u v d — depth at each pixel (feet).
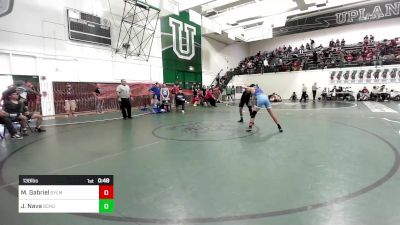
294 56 69.56
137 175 9.66
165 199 7.52
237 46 80.48
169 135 17.72
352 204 6.89
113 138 17.06
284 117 26.37
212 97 45.78
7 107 17.94
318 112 30.58
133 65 44.16
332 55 62.44
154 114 32.96
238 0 50.55
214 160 11.41
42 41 31.48
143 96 45.50
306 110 33.45
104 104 38.73
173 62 53.62
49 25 32.12
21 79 29.71
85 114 34.60
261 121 23.73
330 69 59.21
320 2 42.78
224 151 12.96
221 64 72.02
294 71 64.44
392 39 59.31
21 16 29.32
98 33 38.04
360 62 55.36
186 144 14.80
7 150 14.16
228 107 43.19
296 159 11.24
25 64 30.09
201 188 8.27
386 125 19.95
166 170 10.18
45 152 13.53
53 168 10.74
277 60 72.33
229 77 71.20
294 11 53.21
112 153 13.08
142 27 45.14
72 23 34.55
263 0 51.13
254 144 14.37
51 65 32.53
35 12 30.66
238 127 20.65
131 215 6.63
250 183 8.58
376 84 53.47
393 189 7.82
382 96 49.78
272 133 17.65
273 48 81.92
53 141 16.43
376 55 55.26
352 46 63.93
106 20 39.17
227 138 16.26
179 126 21.79
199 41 62.13
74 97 34.76
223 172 9.77
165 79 51.60
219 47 70.85
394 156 11.38
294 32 69.31
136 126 22.34
